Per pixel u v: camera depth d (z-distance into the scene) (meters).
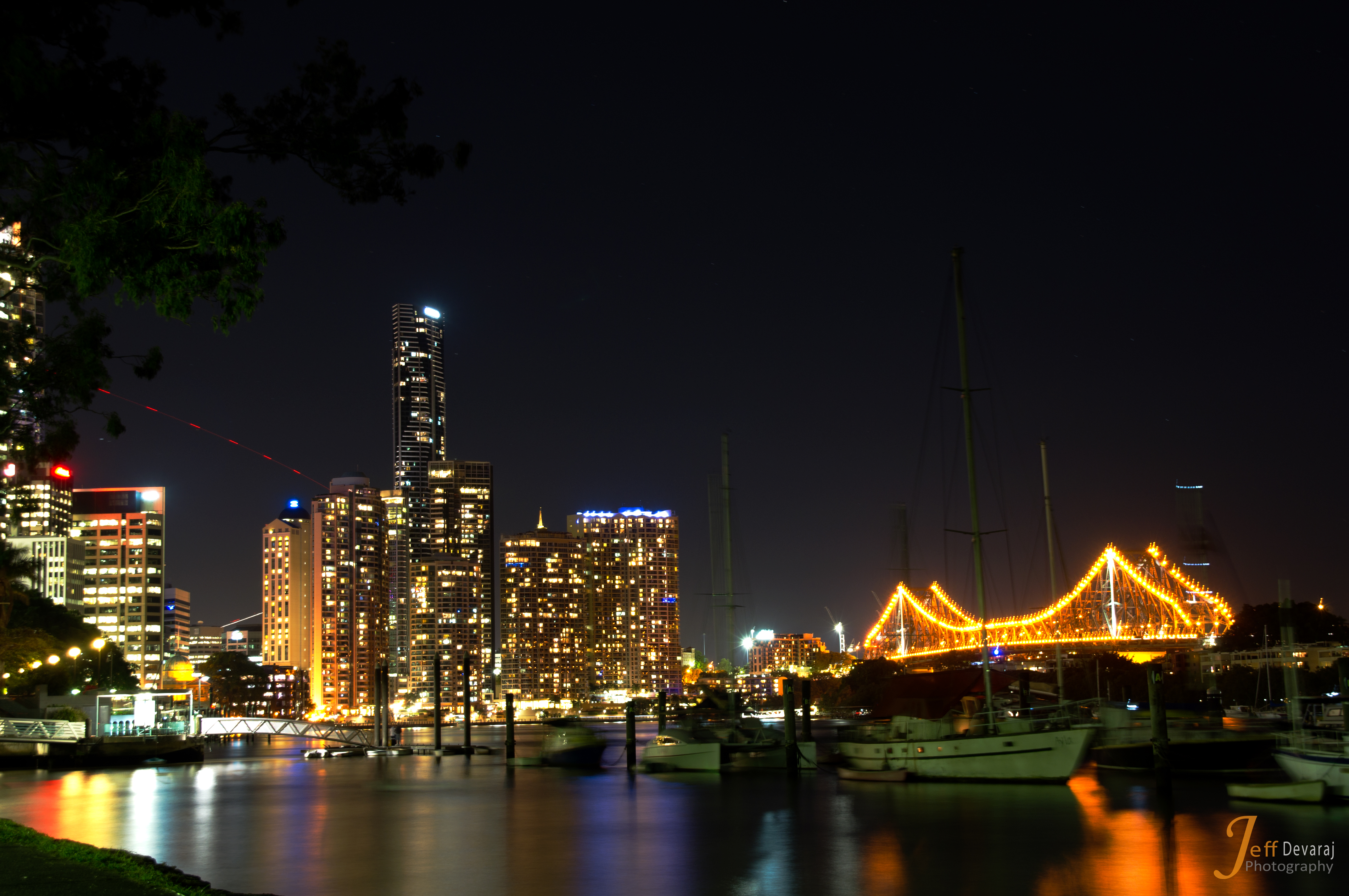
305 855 53.50
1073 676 193.75
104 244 26.17
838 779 91.31
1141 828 55.66
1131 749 83.25
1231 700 172.62
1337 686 160.75
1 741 118.38
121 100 28.08
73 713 134.25
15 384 30.88
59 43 27.59
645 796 83.69
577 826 64.69
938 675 102.06
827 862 48.91
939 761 81.25
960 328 79.75
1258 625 187.25
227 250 27.00
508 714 122.44
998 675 100.25
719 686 197.38
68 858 29.58
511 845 56.53
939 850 51.19
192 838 60.38
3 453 31.52
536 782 100.25
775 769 101.94
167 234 26.80
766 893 42.31
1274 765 84.50
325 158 29.52
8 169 26.86
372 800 83.44
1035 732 75.94
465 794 87.69
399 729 191.00
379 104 29.64
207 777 107.69
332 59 29.31
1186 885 41.97
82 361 31.20
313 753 148.88
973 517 78.62
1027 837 54.12
